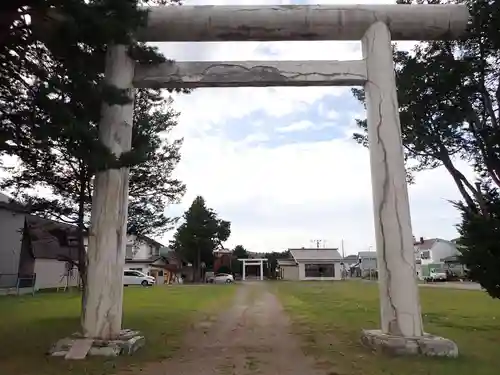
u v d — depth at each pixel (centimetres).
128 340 791
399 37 965
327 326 1153
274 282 4806
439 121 1108
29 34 698
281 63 920
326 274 5969
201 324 1200
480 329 1099
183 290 2909
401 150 873
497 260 836
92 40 718
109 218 831
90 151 748
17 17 658
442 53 1087
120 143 859
